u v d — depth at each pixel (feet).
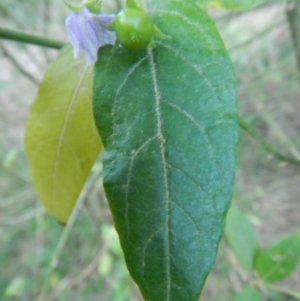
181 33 0.24
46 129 0.34
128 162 0.24
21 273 1.10
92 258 0.98
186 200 0.23
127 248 0.23
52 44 0.34
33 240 1.12
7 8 0.85
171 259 0.23
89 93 0.33
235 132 0.23
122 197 0.23
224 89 0.23
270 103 1.06
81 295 1.00
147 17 0.24
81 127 0.34
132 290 0.77
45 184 0.36
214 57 0.24
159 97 0.24
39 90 0.33
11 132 1.11
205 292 0.91
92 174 0.78
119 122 0.24
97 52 0.25
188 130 0.23
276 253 0.39
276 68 0.83
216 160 0.23
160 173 0.23
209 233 0.22
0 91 1.03
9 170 1.01
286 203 1.01
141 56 0.25
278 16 0.83
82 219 0.97
